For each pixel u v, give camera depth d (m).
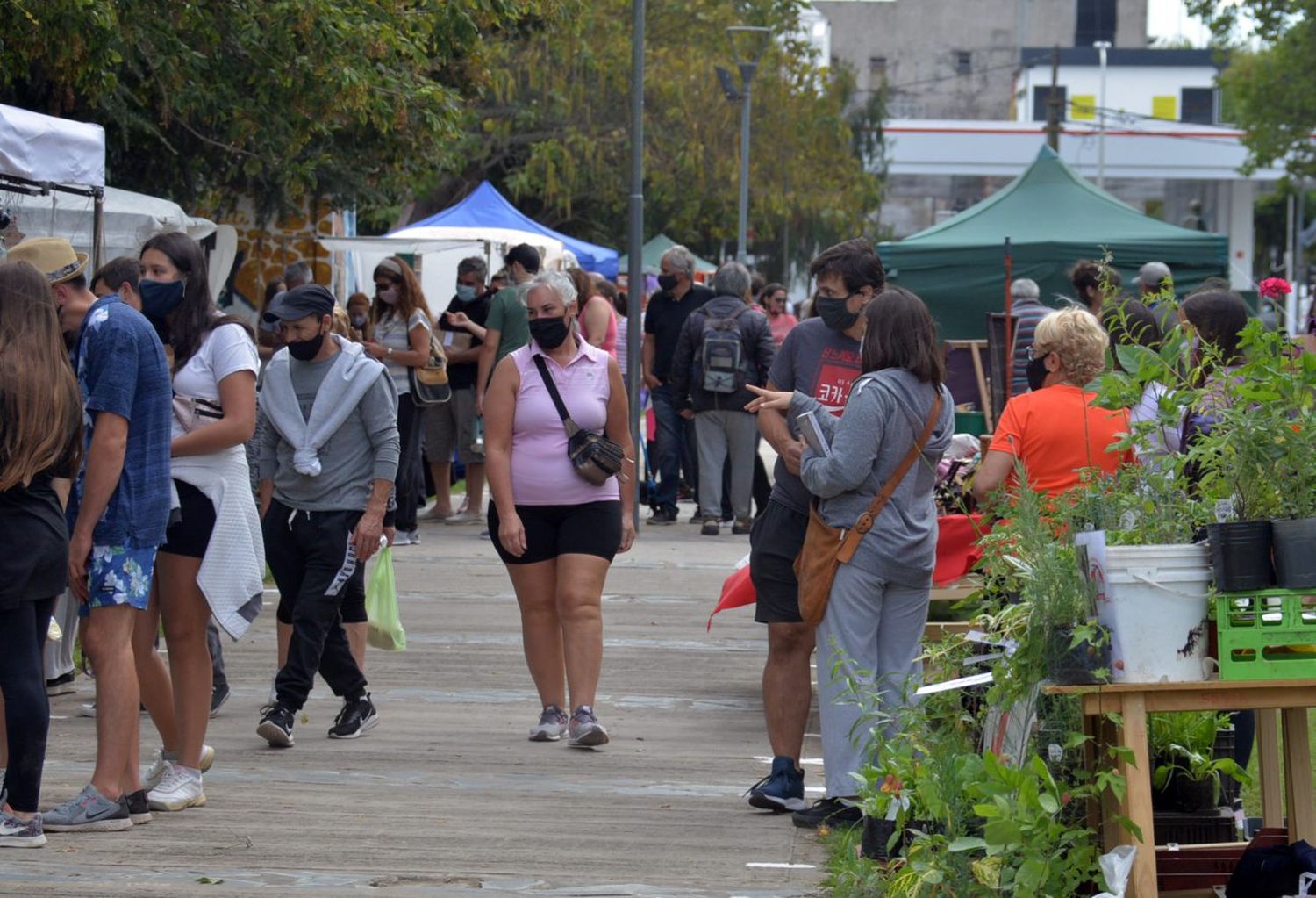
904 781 8.05
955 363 23.36
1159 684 6.83
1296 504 7.02
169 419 9.40
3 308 8.70
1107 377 8.07
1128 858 6.83
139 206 20.41
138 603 9.32
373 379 11.79
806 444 9.53
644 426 30.25
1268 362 7.52
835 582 9.54
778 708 10.27
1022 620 7.62
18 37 19.52
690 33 59.75
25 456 8.55
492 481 11.96
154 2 21.66
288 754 11.63
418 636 16.33
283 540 11.91
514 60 53.56
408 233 30.11
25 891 8.30
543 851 9.34
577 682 11.96
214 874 8.73
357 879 8.73
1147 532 7.25
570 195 56.25
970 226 29.47
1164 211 121.31
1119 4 144.12
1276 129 82.44
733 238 65.00
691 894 8.56
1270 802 8.22
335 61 22.69
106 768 9.52
